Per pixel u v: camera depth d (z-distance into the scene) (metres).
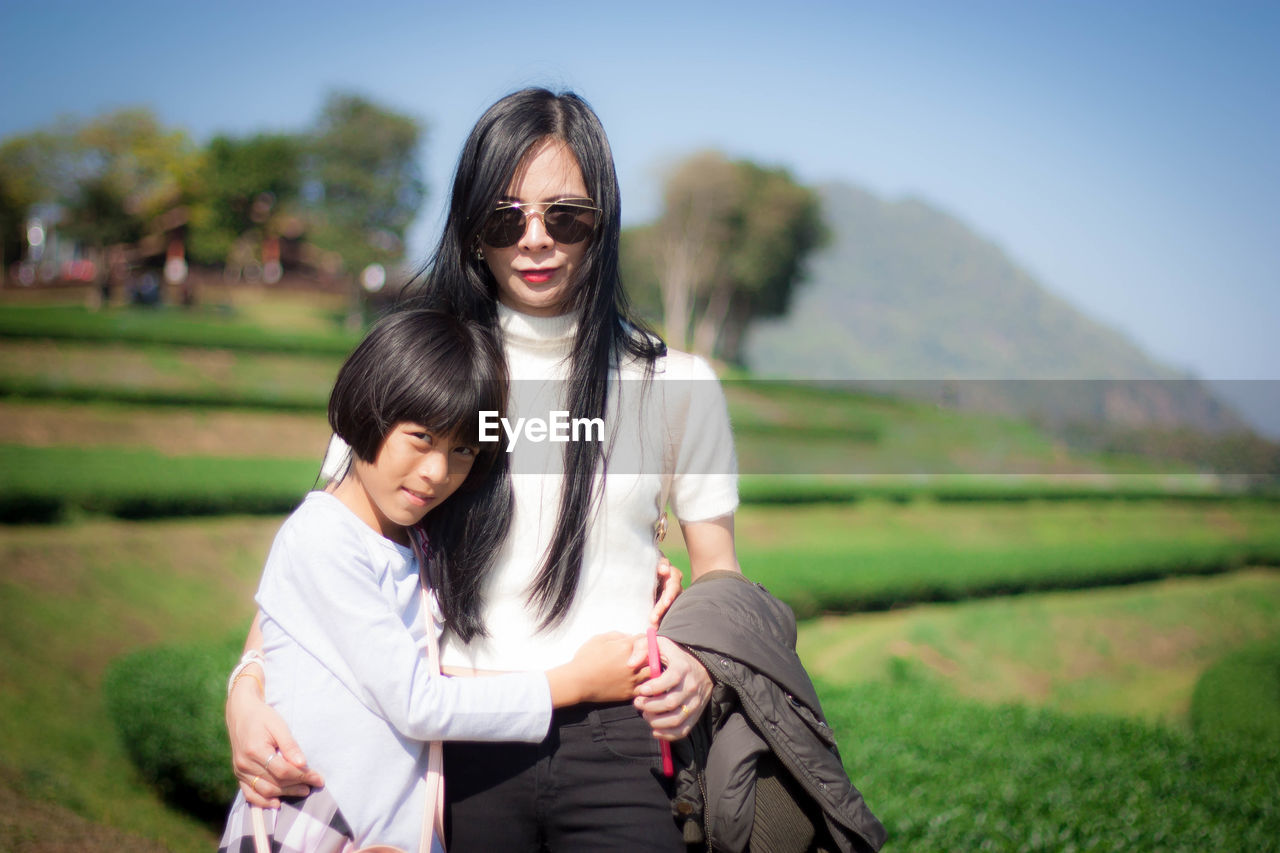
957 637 11.00
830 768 1.68
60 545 10.89
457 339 1.67
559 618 1.74
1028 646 11.13
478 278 1.87
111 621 9.59
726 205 54.75
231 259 41.84
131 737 6.09
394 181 42.53
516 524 1.77
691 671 1.62
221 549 11.74
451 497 1.79
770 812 1.69
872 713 5.82
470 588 1.74
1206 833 4.03
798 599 10.94
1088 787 4.52
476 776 1.67
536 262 1.77
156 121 40.53
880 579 11.52
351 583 1.62
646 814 1.64
